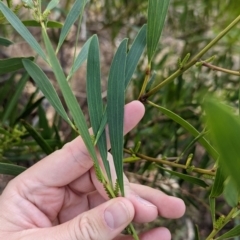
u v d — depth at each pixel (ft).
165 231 0.74
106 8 1.35
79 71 1.85
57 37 1.47
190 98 1.19
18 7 0.66
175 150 1.01
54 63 0.49
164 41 1.57
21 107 1.34
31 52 1.74
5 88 0.92
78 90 1.77
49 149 0.79
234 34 1.20
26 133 0.87
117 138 0.54
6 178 1.27
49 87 0.57
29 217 0.71
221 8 1.24
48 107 1.52
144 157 0.70
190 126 0.61
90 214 0.59
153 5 0.56
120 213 0.57
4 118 0.88
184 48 1.38
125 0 1.35
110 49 1.74
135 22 1.43
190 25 1.38
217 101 0.24
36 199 0.72
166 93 1.13
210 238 0.56
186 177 0.67
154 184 1.02
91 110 0.56
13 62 0.64
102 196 0.79
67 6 1.31
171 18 1.41
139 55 0.59
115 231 0.58
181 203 0.75
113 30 1.39
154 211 0.71
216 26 1.29
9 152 0.97
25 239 0.63
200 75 1.38
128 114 0.63
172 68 1.39
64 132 1.32
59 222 0.80
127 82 0.58
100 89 0.56
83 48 0.63
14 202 0.71
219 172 0.52
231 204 0.48
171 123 1.13
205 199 1.09
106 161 0.58
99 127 0.56
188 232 1.34
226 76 1.28
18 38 1.60
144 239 0.73
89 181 0.77
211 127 0.24
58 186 0.73
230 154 0.25
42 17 0.59
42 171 0.71
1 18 0.68
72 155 0.70
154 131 1.14
